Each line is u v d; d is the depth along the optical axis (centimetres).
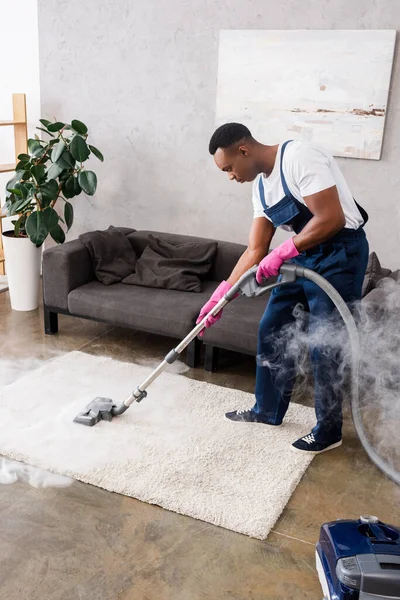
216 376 332
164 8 389
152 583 188
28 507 220
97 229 450
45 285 367
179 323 334
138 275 374
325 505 229
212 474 242
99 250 376
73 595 182
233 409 293
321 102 358
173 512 221
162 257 380
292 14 356
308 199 232
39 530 208
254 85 373
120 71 413
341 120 356
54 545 202
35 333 378
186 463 248
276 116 372
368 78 344
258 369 274
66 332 382
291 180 236
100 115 427
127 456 251
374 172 358
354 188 365
